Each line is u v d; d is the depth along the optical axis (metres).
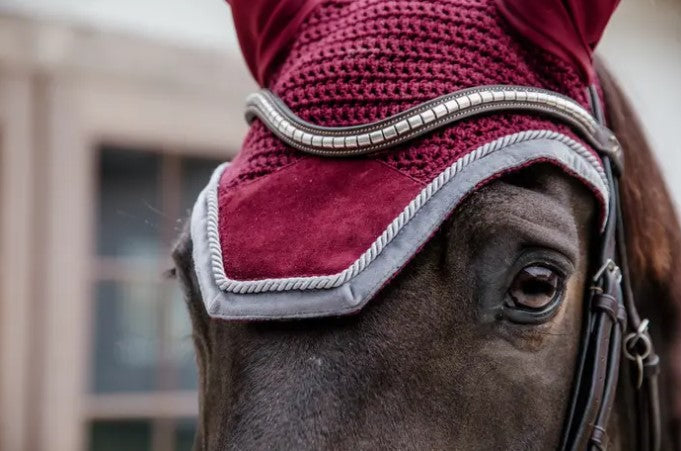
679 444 1.76
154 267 4.72
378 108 1.33
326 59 1.41
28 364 4.42
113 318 4.66
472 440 1.26
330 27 1.49
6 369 4.36
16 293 4.39
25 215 4.40
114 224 4.65
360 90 1.35
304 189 1.31
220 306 1.27
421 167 1.28
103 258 4.63
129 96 4.54
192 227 1.41
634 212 1.64
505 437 1.29
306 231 1.27
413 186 1.27
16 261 4.39
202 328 1.45
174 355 4.77
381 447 1.18
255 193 1.35
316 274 1.23
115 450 4.67
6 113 4.33
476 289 1.28
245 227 1.32
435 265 1.27
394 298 1.25
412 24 1.40
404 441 1.19
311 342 1.23
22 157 4.39
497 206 1.28
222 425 1.26
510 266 1.28
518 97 1.34
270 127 1.40
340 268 1.22
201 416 1.52
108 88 4.49
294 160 1.36
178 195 4.74
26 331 4.41
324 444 1.16
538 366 1.31
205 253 1.34
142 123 4.59
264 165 1.38
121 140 4.60
